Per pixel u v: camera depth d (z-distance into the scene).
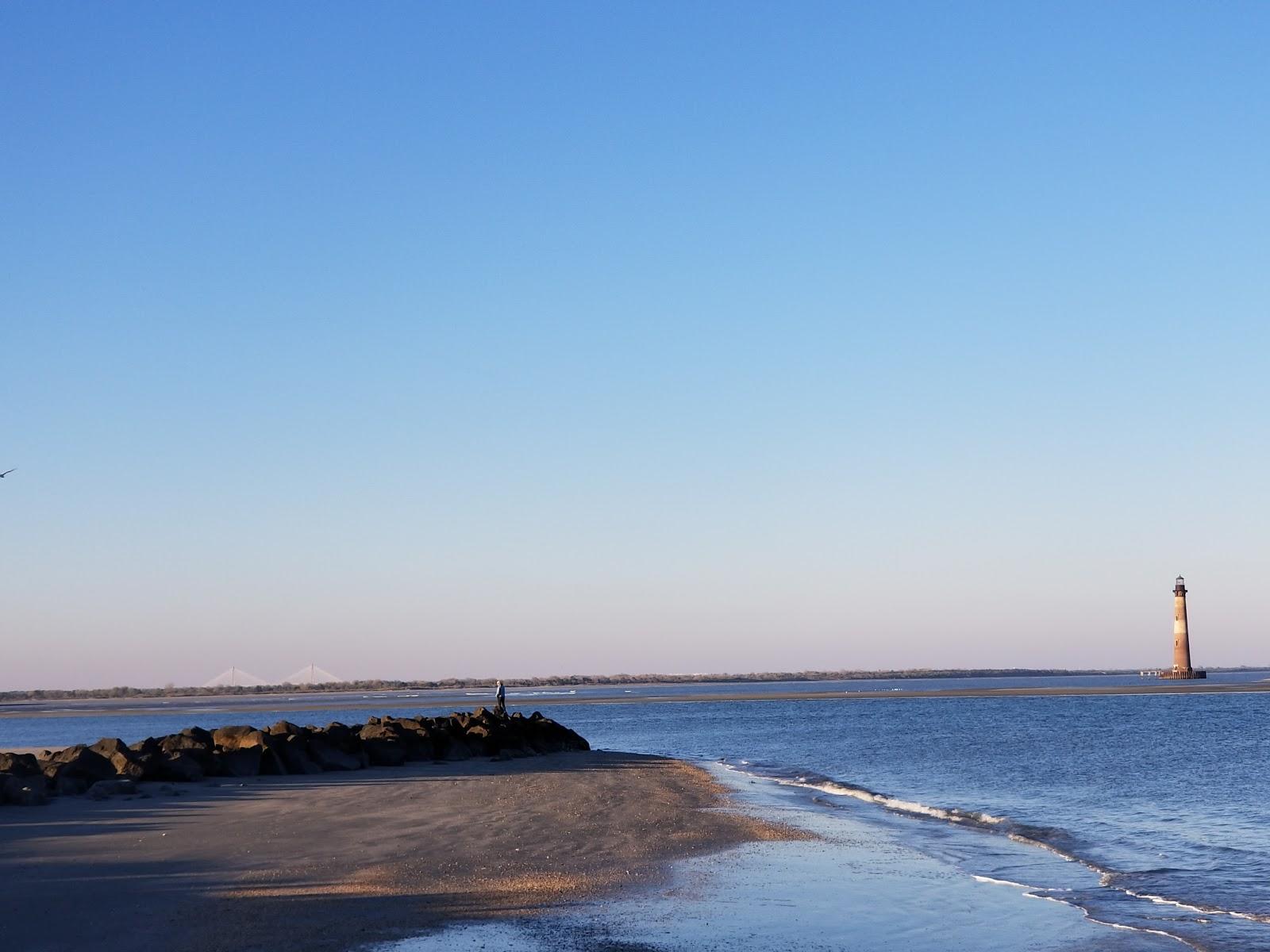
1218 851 21.81
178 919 13.48
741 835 22.52
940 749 54.50
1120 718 88.19
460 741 48.28
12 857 18.12
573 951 12.69
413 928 13.46
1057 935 14.34
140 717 133.75
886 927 14.58
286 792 29.92
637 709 133.88
